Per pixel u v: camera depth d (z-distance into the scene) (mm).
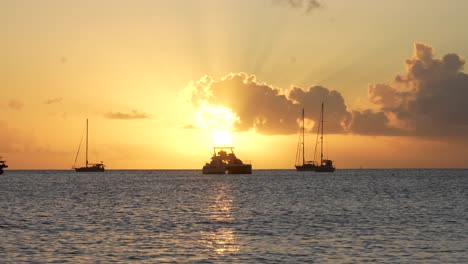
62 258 58000
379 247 63750
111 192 172875
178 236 72625
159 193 167375
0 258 57906
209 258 58188
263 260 57219
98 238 70688
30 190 185500
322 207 115250
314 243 66625
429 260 56969
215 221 89750
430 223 85750
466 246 64250
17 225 84438
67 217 96188
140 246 64938
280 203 126375
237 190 182375
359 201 131625
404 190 179875
